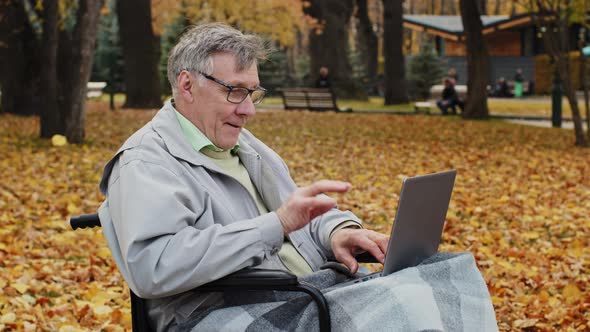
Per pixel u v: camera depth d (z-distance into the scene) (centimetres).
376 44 4525
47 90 1475
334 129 1952
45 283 577
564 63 1697
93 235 734
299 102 2725
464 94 3391
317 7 3369
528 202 966
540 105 3391
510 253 712
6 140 1459
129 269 277
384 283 271
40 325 482
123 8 2462
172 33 3412
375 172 1225
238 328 281
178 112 316
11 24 2067
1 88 2109
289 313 283
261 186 329
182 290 277
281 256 328
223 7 2530
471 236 768
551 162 1405
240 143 337
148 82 2491
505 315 529
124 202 287
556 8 1678
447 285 284
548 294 586
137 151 298
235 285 278
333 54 3397
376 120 2272
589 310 548
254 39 312
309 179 1158
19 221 788
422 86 3981
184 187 294
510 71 4700
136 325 301
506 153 1538
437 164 1343
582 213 911
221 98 306
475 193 1034
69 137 1466
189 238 279
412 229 295
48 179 1059
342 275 328
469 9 2409
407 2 7238
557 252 718
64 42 1554
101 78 3922
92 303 532
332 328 273
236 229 282
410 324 262
